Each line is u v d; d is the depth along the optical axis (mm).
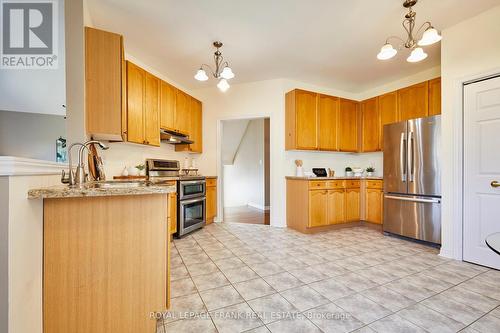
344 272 2078
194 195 3471
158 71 3588
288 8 2180
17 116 1819
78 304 1135
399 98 3590
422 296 1672
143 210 1267
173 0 2061
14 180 842
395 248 2760
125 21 2359
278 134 3896
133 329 1230
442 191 2525
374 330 1311
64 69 1829
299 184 3592
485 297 1655
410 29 2236
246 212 5355
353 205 3826
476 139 2297
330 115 3949
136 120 2826
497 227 2156
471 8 2164
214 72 3602
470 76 2295
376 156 4277
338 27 2484
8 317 800
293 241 3037
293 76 3824
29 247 959
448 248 2457
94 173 2162
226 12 2234
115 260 1197
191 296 1681
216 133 4273
